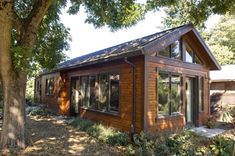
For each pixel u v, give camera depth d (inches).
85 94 496.1
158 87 351.9
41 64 351.3
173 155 248.5
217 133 379.6
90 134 359.6
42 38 344.2
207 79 479.2
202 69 462.6
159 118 346.3
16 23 262.5
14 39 277.6
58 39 356.5
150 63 337.4
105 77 423.2
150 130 328.8
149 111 331.3
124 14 340.2
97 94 443.8
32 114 572.7
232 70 671.8
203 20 328.5
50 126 424.2
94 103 456.8
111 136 319.9
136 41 442.9
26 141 292.7
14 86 265.4
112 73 402.6
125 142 306.7
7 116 265.6
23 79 272.1
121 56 343.0
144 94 327.0
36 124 441.4
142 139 287.0
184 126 385.4
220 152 264.4
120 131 362.3
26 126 414.6
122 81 373.1
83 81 508.4
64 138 334.0
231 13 317.4
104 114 419.5
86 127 389.7
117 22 352.8
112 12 332.2
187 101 435.2
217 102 616.1
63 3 336.2
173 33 365.7
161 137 284.4
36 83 865.5
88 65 459.8
